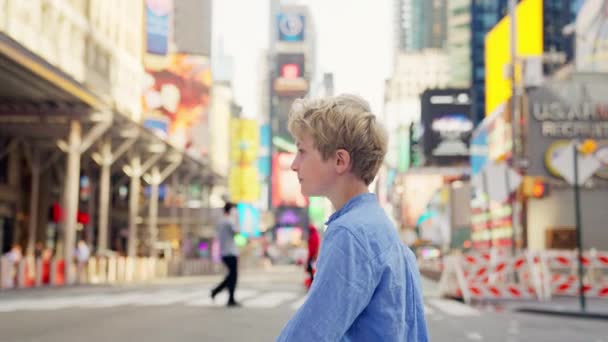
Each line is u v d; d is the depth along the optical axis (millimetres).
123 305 14406
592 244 34594
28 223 35469
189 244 48031
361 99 1926
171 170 43250
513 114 23953
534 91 35312
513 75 24031
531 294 18578
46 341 8383
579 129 35156
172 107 63594
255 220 72875
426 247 60688
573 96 35469
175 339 8852
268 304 14984
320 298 1601
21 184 34906
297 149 1944
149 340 8703
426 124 125750
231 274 14375
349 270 1624
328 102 1900
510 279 20875
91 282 28703
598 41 40500
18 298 16625
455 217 47625
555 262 18938
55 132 29703
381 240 1707
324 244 1709
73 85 24531
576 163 14562
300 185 1936
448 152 124312
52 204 36875
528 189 22734
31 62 21266
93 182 41906
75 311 12750
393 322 1667
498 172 19766
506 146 44531
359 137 1857
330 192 1917
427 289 24047
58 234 37375
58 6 33562
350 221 1725
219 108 76188
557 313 14164
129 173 38969
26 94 25812
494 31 61000
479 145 55500
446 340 9523
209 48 67125
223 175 53094
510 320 12773
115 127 32406
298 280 31719
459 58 155625
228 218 14406
